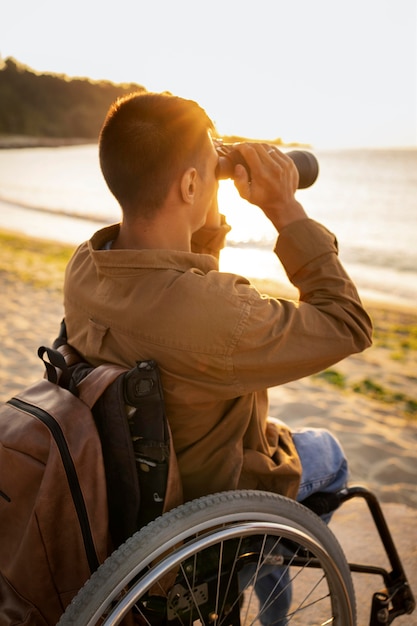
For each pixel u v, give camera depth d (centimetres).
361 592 231
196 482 145
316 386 514
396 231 2670
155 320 130
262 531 133
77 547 130
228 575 146
